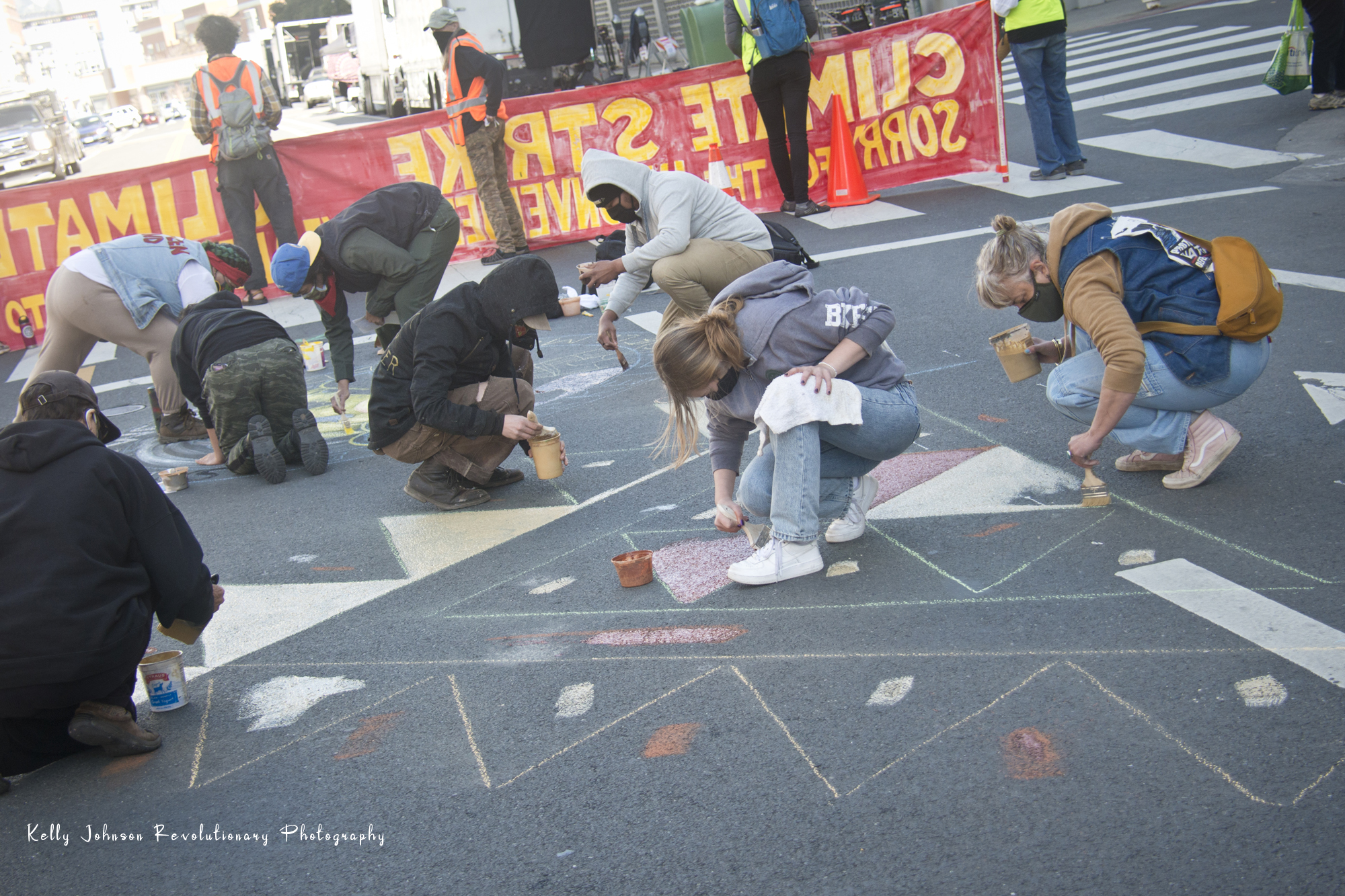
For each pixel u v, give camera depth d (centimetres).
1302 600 274
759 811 228
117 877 238
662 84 948
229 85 860
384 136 932
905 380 333
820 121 949
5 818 266
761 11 852
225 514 486
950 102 917
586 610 336
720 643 302
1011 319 585
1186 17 1582
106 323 568
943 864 205
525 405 446
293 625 360
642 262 462
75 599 270
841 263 757
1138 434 345
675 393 322
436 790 254
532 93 1638
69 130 2764
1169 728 234
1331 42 860
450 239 561
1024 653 271
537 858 224
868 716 255
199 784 271
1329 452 358
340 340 558
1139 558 309
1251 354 327
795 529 325
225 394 516
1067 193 827
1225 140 873
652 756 254
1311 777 212
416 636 338
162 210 912
